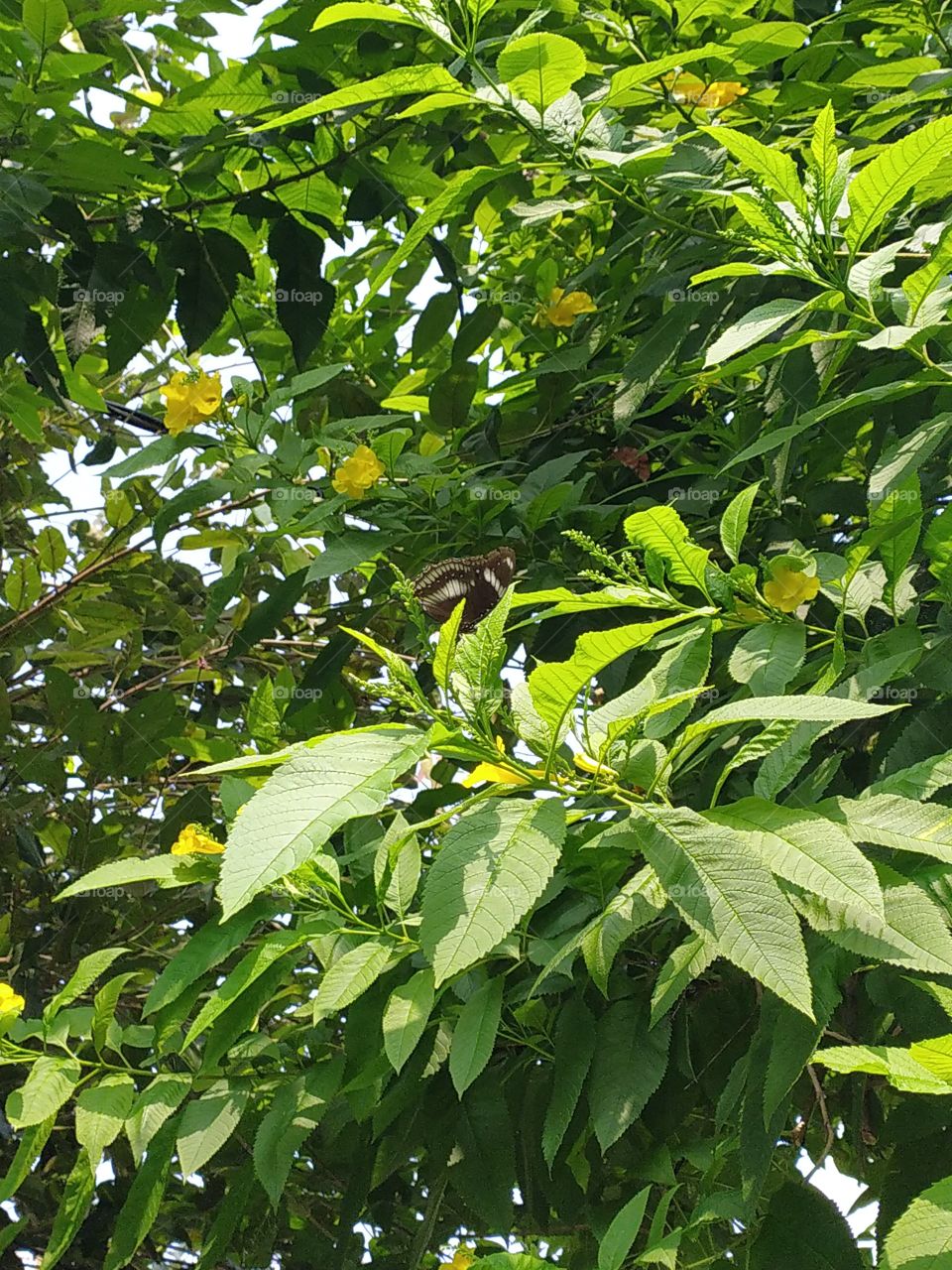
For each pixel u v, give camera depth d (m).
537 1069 1.80
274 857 0.85
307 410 2.83
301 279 2.54
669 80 2.26
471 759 1.16
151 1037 1.77
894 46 2.50
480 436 2.66
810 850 1.05
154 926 2.81
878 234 1.89
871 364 2.23
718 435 2.41
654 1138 1.73
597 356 2.88
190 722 3.33
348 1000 1.43
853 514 2.22
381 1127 1.69
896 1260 0.86
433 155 2.61
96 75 2.93
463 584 1.59
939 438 1.46
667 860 1.04
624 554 1.43
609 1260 1.22
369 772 0.93
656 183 1.99
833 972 1.27
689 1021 1.77
